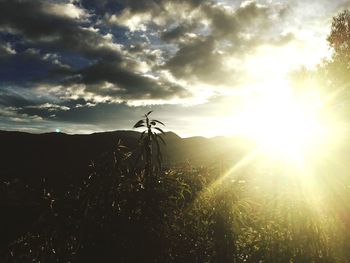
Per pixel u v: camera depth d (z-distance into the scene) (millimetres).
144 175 3994
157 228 3756
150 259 3674
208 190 4180
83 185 3814
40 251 3691
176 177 4184
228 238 3939
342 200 4910
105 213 3746
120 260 3621
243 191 4523
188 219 3930
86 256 3604
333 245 4352
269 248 4152
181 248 3775
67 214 3699
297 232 4348
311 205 4637
